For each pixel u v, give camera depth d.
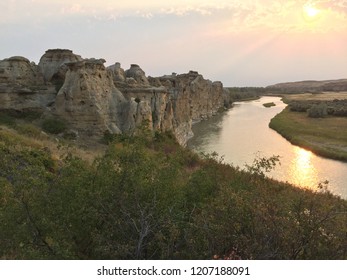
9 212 8.60
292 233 7.92
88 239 9.21
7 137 20.98
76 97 34.28
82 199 9.02
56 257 7.92
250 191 11.59
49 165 17.45
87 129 34.12
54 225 8.59
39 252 7.98
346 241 8.01
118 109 37.75
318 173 37.56
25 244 8.35
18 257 8.25
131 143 10.75
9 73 36.06
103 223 9.24
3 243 8.53
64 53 39.72
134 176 9.77
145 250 8.48
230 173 15.69
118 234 8.75
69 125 34.16
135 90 42.50
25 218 8.64
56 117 34.47
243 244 7.79
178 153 13.80
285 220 8.09
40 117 34.44
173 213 9.31
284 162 42.56
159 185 9.84
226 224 8.50
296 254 7.79
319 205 9.30
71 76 35.00
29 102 35.31
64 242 8.22
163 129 45.56
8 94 34.28
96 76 36.53
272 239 7.88
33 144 22.38
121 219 8.93
